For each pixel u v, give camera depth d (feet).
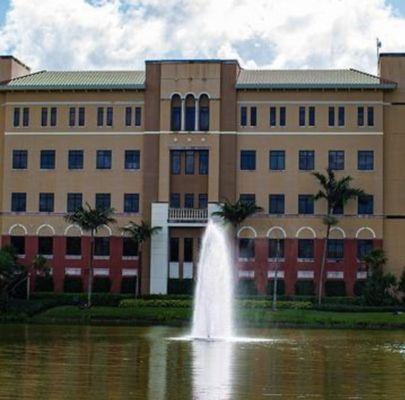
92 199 352.28
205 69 349.00
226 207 332.39
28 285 336.90
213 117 347.77
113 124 352.69
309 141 346.13
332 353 187.52
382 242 342.03
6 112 357.00
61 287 349.20
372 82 344.90
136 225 339.77
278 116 347.56
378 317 292.61
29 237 353.31
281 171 345.92
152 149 349.82
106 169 352.28
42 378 141.79
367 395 127.85
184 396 124.98
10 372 149.18
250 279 343.46
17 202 355.77
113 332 247.50
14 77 365.81
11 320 294.87
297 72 362.53
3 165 356.59
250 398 124.16
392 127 345.51
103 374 147.13
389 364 167.02
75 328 266.16
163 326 278.67
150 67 351.67
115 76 364.99
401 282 328.29
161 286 344.08
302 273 342.44
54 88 352.49
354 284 340.80
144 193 348.79
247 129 347.56
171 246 347.77
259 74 360.89
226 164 346.95
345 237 342.64
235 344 207.10
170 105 349.61
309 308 315.37
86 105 354.54
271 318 291.38
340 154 345.51
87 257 349.61
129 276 347.97
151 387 132.77
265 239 344.28
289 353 186.09
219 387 133.69
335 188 331.16
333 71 362.94
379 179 343.05
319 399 123.95
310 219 343.67
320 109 346.54
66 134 354.33
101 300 328.70
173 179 350.84
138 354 179.93
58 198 353.51
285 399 123.75
